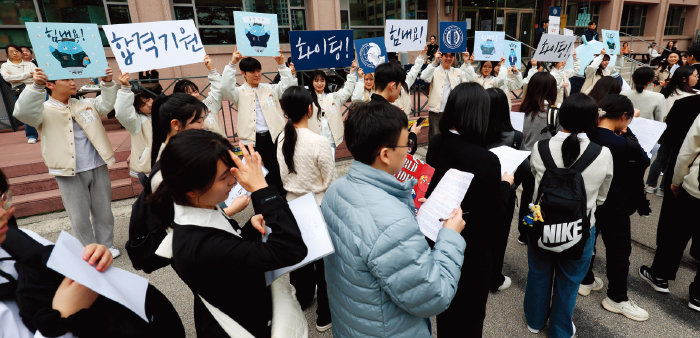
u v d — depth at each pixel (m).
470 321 1.62
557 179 1.79
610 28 14.34
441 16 11.61
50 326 0.88
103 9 7.68
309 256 1.09
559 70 5.26
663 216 2.49
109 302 1.02
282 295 1.23
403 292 1.03
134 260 1.32
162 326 1.17
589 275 2.56
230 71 3.72
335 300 1.22
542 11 13.39
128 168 4.57
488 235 1.54
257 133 4.05
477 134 1.45
